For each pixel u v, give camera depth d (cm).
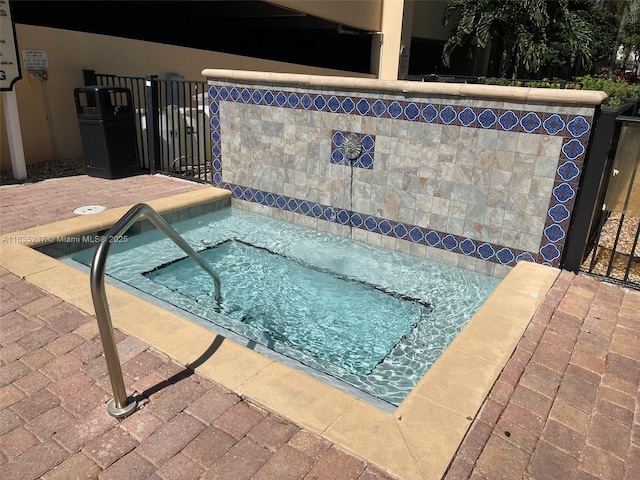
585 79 1047
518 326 325
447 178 461
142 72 892
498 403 254
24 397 255
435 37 1853
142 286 439
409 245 504
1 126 708
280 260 520
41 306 344
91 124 685
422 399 253
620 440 233
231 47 1523
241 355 289
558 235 418
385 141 488
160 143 745
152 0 1106
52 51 769
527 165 418
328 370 336
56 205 572
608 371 284
